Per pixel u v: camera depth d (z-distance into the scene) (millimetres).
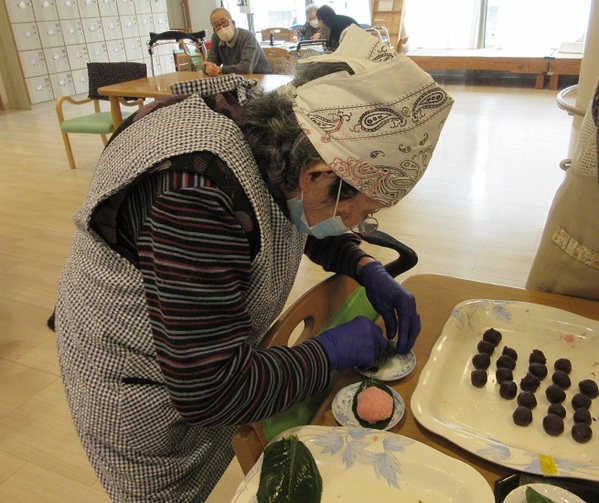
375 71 578
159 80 3955
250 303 686
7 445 1682
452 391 812
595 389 782
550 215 1065
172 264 559
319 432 681
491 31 7492
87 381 778
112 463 834
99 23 7086
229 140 607
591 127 915
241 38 4422
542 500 573
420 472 630
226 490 1525
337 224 688
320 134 595
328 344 724
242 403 610
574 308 988
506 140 4469
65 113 6250
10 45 6172
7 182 3914
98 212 652
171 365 582
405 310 864
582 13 6848
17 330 2225
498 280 2449
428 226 2986
